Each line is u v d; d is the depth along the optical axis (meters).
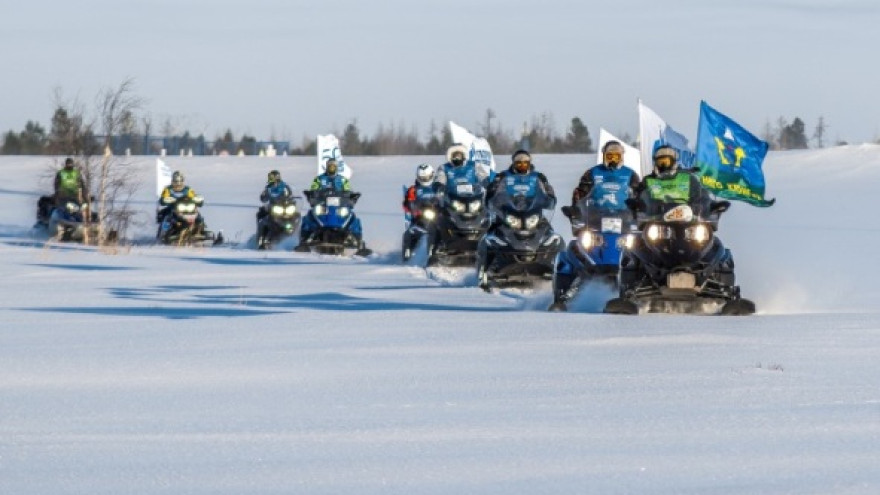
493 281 37.91
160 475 12.33
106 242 66.75
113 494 11.58
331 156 70.56
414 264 52.00
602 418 15.44
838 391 17.41
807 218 79.12
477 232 46.84
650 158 38.12
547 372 19.52
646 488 11.72
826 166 115.62
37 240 69.38
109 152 70.19
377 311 29.95
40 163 159.12
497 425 15.01
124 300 33.91
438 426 14.95
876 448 13.43
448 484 11.95
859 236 63.75
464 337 24.34
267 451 13.49
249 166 152.50
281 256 58.09
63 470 12.55
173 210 69.50
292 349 22.58
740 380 18.50
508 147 182.38
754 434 14.30
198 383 18.58
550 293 36.28
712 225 30.41
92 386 18.30
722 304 30.69
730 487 11.71
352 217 60.94
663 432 14.48
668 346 22.78
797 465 12.62
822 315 29.00
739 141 37.38
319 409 16.23
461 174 47.56
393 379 18.91
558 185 113.94
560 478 12.16
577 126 188.75
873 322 26.98
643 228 30.09
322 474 12.38
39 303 32.91
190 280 41.84
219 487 11.84
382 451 13.48
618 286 31.70
